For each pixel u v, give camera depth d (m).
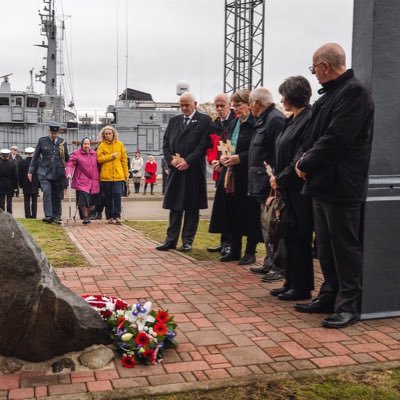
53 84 36.25
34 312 3.47
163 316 3.93
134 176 25.80
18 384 3.34
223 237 7.75
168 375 3.50
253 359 3.78
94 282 5.94
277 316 4.79
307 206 5.16
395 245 4.78
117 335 3.79
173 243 8.09
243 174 6.84
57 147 11.99
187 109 7.79
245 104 6.77
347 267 4.60
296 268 5.29
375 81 4.65
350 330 4.43
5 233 3.57
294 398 3.20
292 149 5.27
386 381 3.45
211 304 5.14
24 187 13.95
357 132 4.33
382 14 4.61
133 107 38.16
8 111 32.78
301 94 5.24
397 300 4.82
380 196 4.71
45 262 3.70
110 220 11.98
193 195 7.87
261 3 28.97
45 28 36.03
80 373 3.52
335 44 4.46
